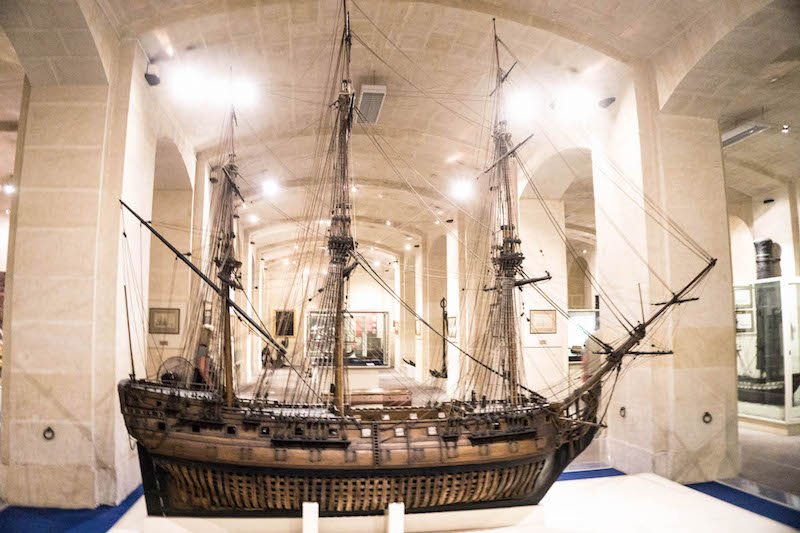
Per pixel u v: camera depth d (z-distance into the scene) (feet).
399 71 31.42
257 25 25.79
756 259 45.03
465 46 28.91
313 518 17.17
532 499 20.43
